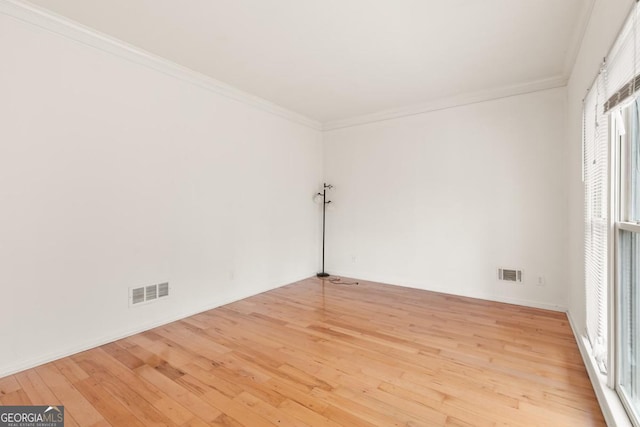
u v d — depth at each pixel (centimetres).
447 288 429
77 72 259
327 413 182
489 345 269
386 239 482
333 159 538
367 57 310
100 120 273
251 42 283
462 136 414
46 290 243
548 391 202
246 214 413
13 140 227
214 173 372
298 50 298
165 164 323
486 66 327
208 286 366
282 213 471
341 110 474
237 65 328
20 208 230
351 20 249
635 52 142
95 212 271
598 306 216
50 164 245
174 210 331
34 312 237
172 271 329
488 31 263
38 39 238
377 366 235
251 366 235
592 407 186
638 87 135
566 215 348
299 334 294
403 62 320
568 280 341
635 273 168
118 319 286
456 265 421
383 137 482
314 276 532
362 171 504
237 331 302
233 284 396
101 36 269
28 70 233
